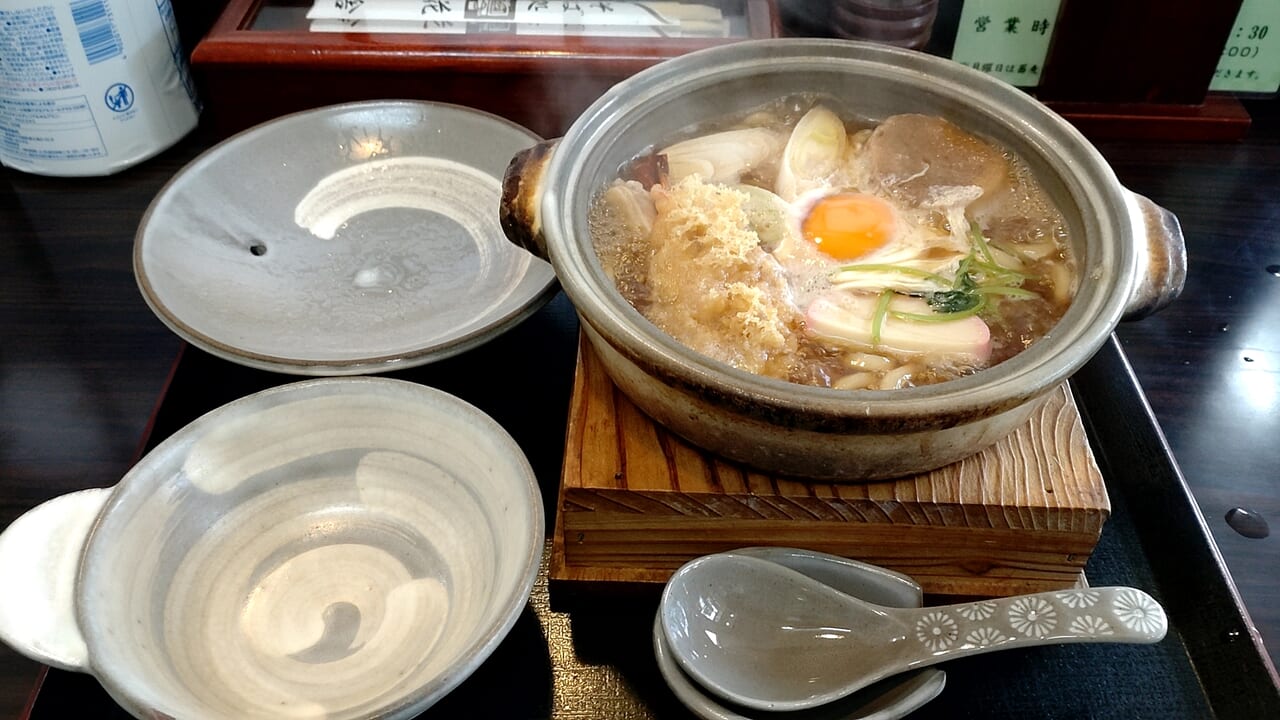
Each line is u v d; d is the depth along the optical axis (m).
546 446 0.41
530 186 0.34
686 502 0.33
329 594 0.35
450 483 0.35
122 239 0.51
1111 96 0.56
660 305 0.33
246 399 0.35
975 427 0.30
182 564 0.34
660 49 0.50
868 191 0.38
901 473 0.32
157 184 0.55
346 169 0.50
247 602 0.34
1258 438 0.42
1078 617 0.31
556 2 0.53
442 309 0.44
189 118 0.57
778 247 0.36
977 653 0.31
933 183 0.38
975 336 0.32
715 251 0.33
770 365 0.32
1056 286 0.34
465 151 0.50
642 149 0.40
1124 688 0.34
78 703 0.33
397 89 0.53
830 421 0.27
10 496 0.40
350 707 0.31
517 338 0.45
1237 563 0.38
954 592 0.35
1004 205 0.37
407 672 0.32
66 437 0.42
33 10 0.47
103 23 0.49
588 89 0.52
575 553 0.35
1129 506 0.39
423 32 0.52
